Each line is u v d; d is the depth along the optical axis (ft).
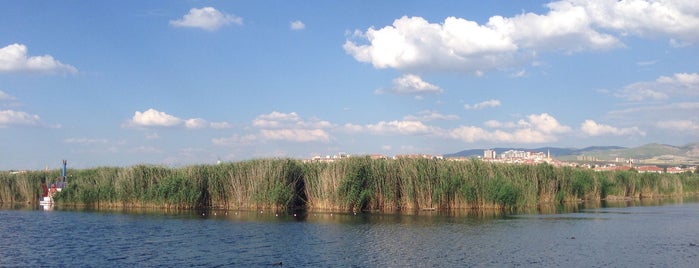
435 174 301.43
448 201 301.22
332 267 142.10
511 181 318.24
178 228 215.10
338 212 284.20
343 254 159.84
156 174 321.73
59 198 341.82
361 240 185.06
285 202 291.17
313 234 198.39
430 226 222.69
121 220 245.04
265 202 293.02
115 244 176.55
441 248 169.68
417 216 263.90
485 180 306.96
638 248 170.81
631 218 262.88
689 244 179.01
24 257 155.22
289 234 198.08
